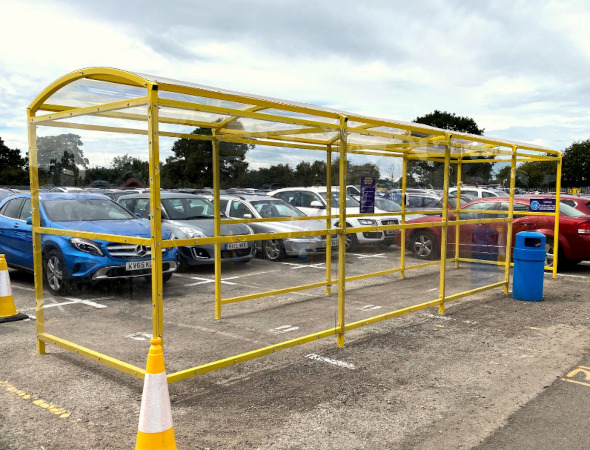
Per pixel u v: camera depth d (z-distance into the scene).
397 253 8.02
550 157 8.91
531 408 3.77
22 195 7.91
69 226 4.52
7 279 6.09
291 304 6.74
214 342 5.19
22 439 3.25
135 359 3.99
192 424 3.46
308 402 3.83
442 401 3.87
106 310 4.20
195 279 6.48
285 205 7.12
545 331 5.74
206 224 6.23
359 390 4.07
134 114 3.87
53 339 4.61
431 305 6.29
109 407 3.71
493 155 8.81
